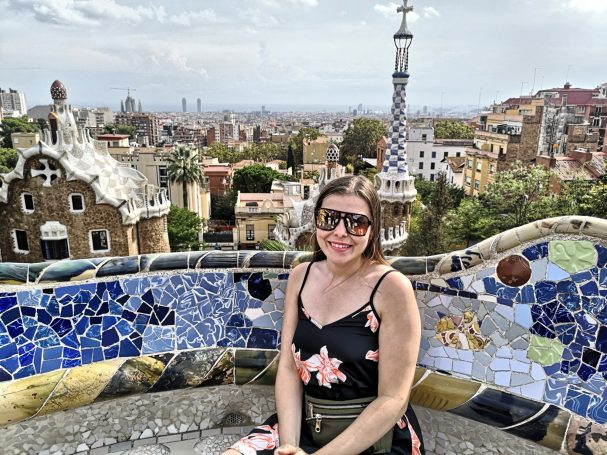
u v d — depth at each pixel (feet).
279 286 11.30
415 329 7.94
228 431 10.81
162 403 11.32
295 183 158.81
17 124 314.14
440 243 92.99
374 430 7.55
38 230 77.56
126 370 10.81
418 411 10.61
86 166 78.74
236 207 138.21
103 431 10.65
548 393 9.39
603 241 8.75
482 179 165.99
